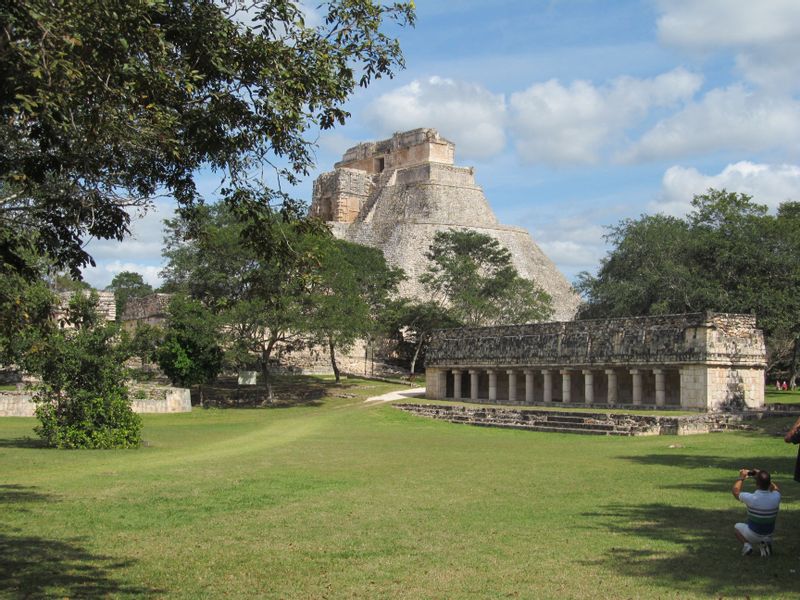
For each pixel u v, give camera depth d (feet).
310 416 204.74
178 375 232.94
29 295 73.51
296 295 233.96
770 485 49.08
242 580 45.11
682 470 90.48
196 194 53.42
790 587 41.98
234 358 229.25
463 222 445.37
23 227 51.75
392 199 464.65
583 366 193.98
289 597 41.91
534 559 48.96
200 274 252.83
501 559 49.08
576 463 100.32
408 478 86.07
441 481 83.66
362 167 504.43
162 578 45.60
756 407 170.50
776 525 56.29
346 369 323.37
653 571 45.57
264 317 224.33
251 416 208.54
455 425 179.32
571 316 422.00
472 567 47.32
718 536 54.13
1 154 47.32
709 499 69.26
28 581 44.80
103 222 51.42
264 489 77.92
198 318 230.27
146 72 43.27
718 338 166.09
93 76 41.22
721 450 111.45
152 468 95.09
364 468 95.50
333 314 230.48
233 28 48.34
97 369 122.21
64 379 119.85
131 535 56.90
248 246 55.26
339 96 51.52
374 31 51.03
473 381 230.07
